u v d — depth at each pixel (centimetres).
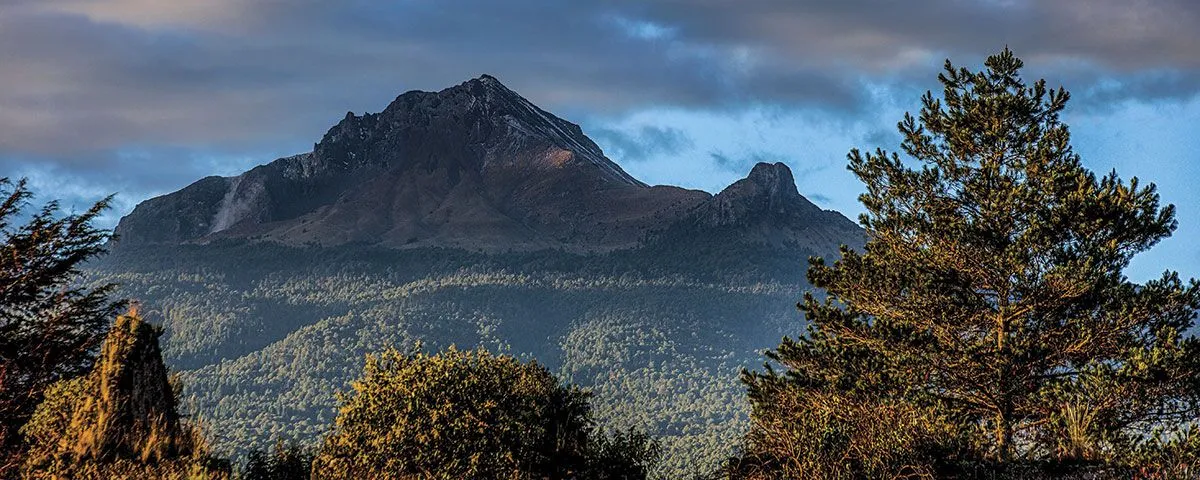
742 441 1452
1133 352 1953
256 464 1505
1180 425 1812
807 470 1241
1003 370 2145
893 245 2436
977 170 2489
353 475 1468
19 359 1484
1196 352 1881
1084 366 2189
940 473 1238
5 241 1619
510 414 1509
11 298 1587
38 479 1204
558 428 1578
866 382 2208
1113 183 2327
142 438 1269
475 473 1465
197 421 1362
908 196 2491
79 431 1249
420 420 1470
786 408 2080
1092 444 1398
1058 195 2348
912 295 2314
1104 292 2173
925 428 1280
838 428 1278
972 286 2316
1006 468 1284
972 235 2259
